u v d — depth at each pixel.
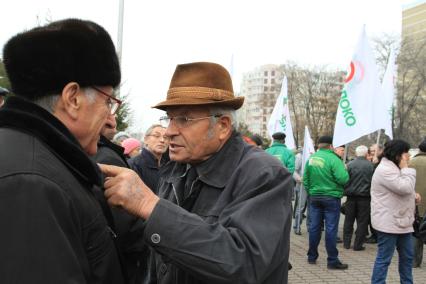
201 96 1.70
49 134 1.15
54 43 1.17
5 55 1.20
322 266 6.50
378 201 4.82
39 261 0.98
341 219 11.29
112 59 1.29
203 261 1.34
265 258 1.40
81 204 1.14
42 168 1.07
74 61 1.19
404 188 4.63
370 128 7.09
